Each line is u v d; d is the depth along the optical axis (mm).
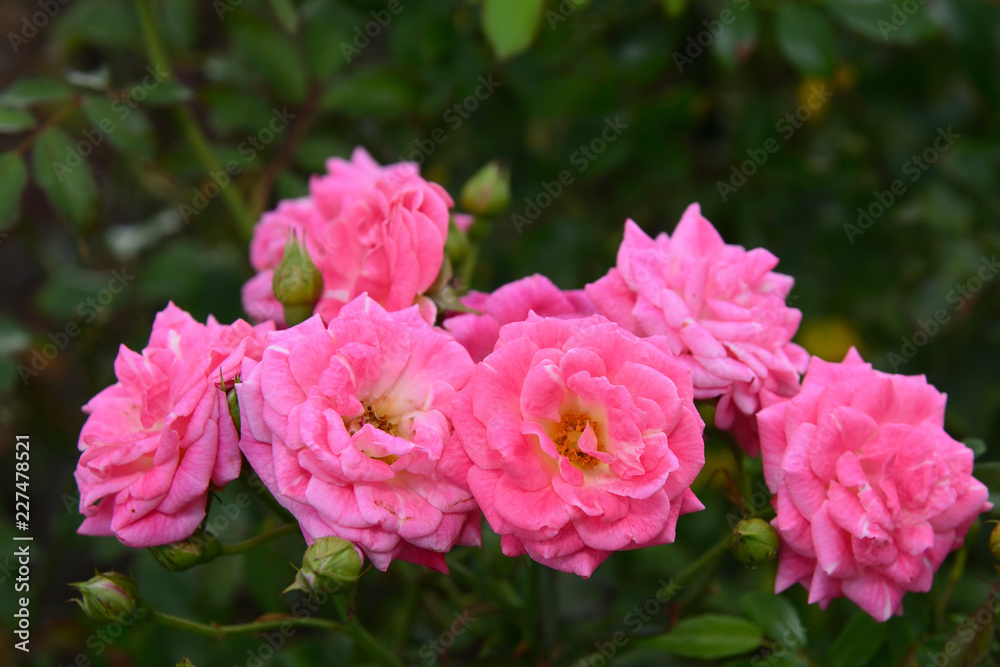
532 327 449
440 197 485
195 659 562
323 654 545
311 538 443
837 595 462
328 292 483
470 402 445
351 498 439
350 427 452
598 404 447
